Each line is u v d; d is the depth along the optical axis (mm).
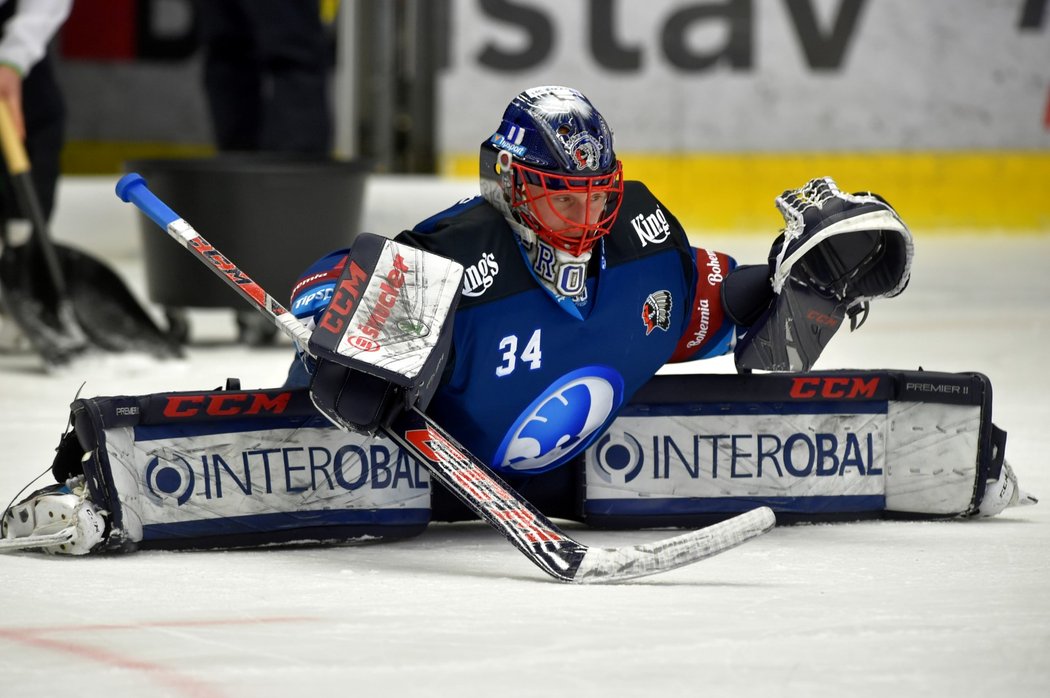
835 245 9594
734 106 40938
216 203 20000
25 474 11992
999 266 33094
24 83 19922
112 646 6875
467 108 40438
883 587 8141
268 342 21094
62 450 9164
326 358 8172
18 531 9047
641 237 9312
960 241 39094
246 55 27953
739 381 9805
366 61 39875
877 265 9719
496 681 6324
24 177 18359
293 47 25219
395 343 8188
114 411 8773
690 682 6320
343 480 9305
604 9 40438
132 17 47000
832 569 8633
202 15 28109
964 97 41406
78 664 6590
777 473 9914
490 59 40312
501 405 9102
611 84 40688
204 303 20328
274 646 6867
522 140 8688
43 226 18359
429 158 41000
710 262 9898
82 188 34375
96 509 8844
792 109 41062
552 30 40344
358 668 6504
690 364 18766
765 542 9477
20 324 18375
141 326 18969
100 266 18922
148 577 8406
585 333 9094
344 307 8258
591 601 7797
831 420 9984
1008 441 13555
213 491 9078
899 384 10023
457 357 8828
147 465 8953
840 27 40969
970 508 9992
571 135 8586
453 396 9016
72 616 7461
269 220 20031
